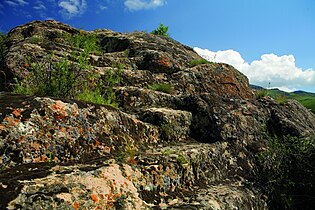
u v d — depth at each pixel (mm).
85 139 4551
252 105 8867
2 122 3820
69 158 4188
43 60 7523
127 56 11852
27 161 3756
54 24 15805
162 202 4199
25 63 7242
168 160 4871
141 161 4574
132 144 5355
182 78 10109
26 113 4125
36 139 3979
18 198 2742
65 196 3010
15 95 4547
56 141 4164
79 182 3273
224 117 7582
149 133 6156
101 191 3344
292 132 8070
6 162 3570
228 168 6410
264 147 7395
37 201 2805
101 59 10094
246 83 11406
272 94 11164
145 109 7285
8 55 7430
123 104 7629
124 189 3631
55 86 5801
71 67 6594
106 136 4918
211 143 6871
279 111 9070
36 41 9500
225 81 10648
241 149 7047
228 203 4762
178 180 4844
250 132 7746
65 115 4531
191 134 7355
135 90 8023
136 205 3535
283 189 6438
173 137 6727
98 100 6398
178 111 7348
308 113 10820
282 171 6727
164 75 10234
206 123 7402
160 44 13680
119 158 4453
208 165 5844
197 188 5113
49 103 4512
